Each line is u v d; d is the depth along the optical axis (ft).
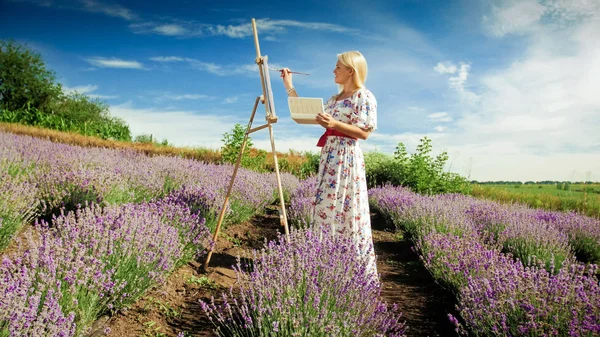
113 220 10.93
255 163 42.19
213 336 8.80
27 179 16.43
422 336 9.91
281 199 12.90
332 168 12.02
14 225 11.98
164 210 13.62
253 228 19.92
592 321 7.80
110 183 16.80
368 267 12.01
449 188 39.17
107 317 8.82
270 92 12.60
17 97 97.04
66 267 8.39
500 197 41.83
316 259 9.81
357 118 11.62
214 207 17.08
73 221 10.68
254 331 8.29
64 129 72.74
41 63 100.99
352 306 8.78
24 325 6.42
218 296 11.01
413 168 39.73
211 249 13.16
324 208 12.10
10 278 7.14
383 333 8.75
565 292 8.80
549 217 25.66
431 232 17.28
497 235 20.40
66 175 16.11
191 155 47.93
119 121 114.83
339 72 11.96
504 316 8.32
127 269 9.59
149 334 8.73
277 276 8.98
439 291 13.06
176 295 10.89
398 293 12.97
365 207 12.28
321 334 7.72
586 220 24.32
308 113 11.17
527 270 10.07
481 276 11.20
